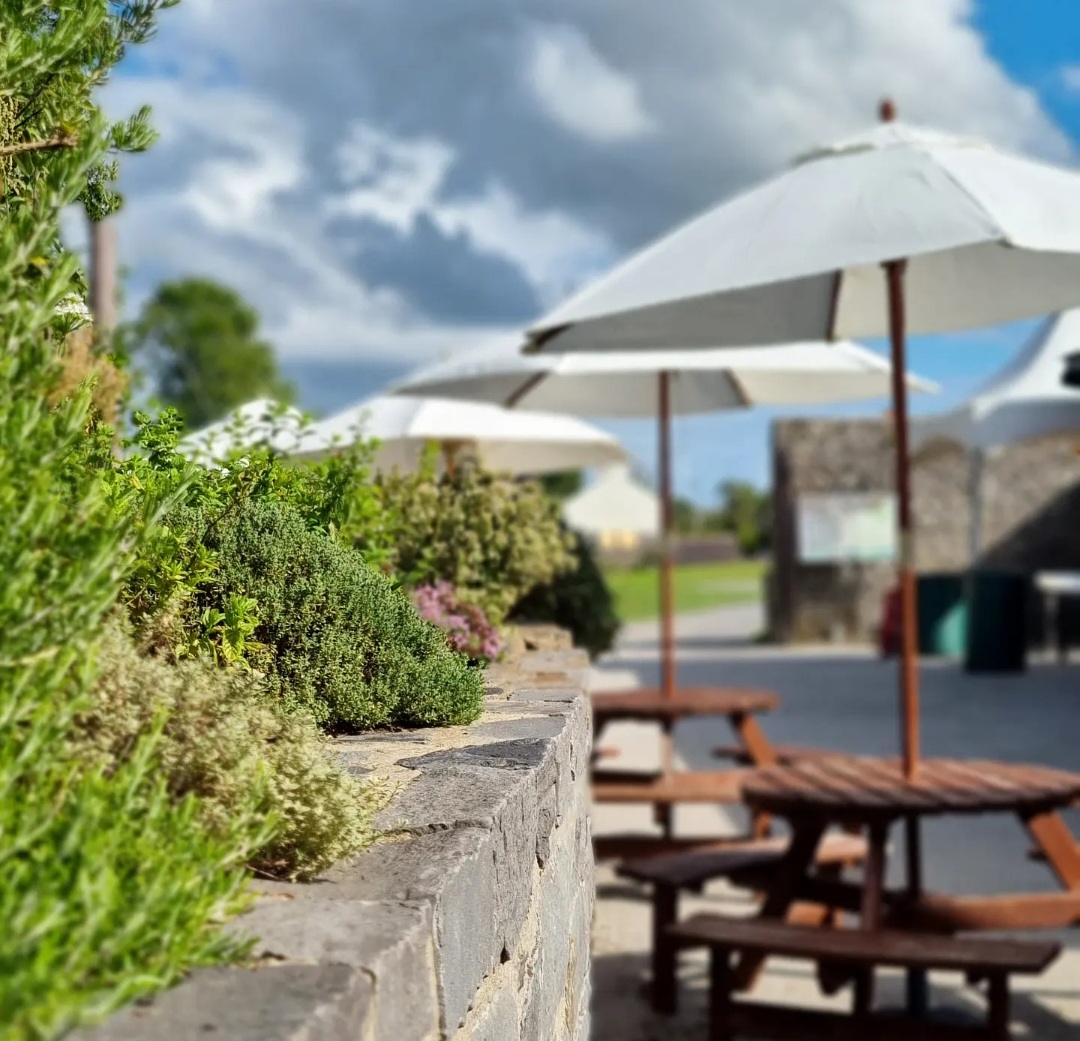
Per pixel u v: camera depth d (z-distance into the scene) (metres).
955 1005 5.97
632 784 7.85
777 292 6.26
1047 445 20.58
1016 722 13.51
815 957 4.87
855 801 4.88
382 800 2.48
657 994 5.96
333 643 3.33
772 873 6.14
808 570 21.84
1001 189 4.80
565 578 7.58
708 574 64.62
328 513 4.22
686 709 7.73
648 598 43.97
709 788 7.71
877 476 21.22
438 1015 2.00
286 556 3.38
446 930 2.06
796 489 21.47
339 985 1.66
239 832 2.00
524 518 5.86
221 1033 1.50
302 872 2.16
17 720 1.79
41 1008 1.37
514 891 2.54
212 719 2.28
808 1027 5.10
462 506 5.78
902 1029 4.93
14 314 1.92
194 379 66.50
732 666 19.33
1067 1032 5.61
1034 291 6.45
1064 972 6.36
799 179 5.21
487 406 9.05
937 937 4.98
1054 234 4.54
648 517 73.75
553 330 6.06
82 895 1.54
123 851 1.77
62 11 2.37
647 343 6.39
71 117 2.55
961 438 14.10
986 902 5.38
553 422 9.25
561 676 4.63
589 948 3.96
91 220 2.80
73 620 1.85
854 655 20.39
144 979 1.57
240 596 3.27
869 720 13.77
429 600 4.99
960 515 20.89
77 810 1.71
